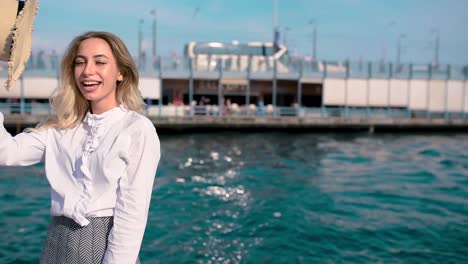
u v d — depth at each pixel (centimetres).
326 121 3161
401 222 870
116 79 201
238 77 3334
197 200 1036
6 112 2802
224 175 1410
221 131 3067
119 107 202
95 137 192
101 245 187
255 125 3078
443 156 2020
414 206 1014
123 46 202
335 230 805
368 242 743
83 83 194
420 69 3531
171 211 925
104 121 196
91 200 187
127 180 184
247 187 1209
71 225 190
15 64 174
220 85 3322
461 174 1510
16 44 171
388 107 3512
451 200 1084
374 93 3503
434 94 3544
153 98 3212
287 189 1190
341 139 2750
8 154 194
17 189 1154
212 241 736
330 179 1366
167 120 2945
